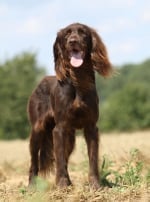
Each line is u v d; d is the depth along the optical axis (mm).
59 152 10273
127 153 14422
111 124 64500
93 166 10250
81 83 10078
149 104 65688
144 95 66062
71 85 10125
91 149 10336
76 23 10375
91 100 10195
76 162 16594
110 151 16578
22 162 17547
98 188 9875
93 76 10367
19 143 33000
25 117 55500
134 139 25047
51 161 11352
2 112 55250
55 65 10383
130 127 63750
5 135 55094
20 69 59125
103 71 10359
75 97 10133
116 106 65562
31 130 11422
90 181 10125
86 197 9148
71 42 10008
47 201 8875
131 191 9367
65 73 10164
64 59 10195
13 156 21500
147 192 9242
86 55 10258
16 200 9172
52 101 10617
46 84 11156
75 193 9359
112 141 23938
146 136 28312
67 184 10164
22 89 55875
